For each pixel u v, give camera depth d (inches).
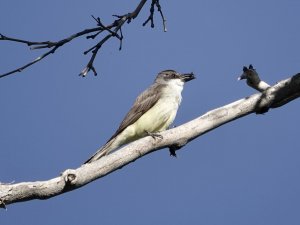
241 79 423.2
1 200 359.9
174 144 418.3
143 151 409.4
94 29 428.5
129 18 447.5
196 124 418.9
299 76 412.8
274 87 416.8
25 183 367.6
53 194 374.6
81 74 422.0
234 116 421.7
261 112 422.6
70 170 377.7
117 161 396.8
